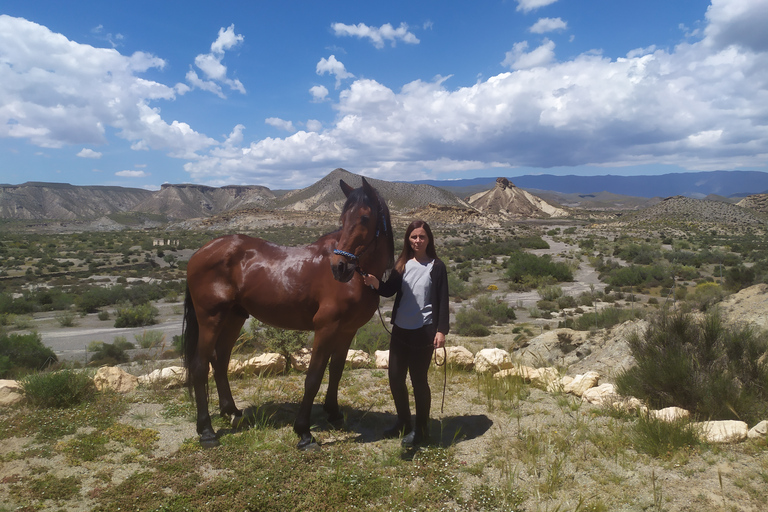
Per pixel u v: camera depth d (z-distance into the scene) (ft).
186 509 9.29
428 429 13.46
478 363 20.51
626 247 281.13
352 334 12.89
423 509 9.47
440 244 386.32
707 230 469.98
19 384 16.02
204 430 12.65
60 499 9.73
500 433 13.24
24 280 209.15
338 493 9.96
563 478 10.53
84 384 16.43
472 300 147.84
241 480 10.46
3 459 11.49
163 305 154.30
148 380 18.24
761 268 102.94
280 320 12.92
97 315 140.15
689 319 16.76
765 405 13.96
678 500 9.39
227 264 13.05
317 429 13.71
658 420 12.41
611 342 25.77
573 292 157.89
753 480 9.91
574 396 16.87
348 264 11.09
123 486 10.18
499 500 9.69
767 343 16.11
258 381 19.15
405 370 12.39
